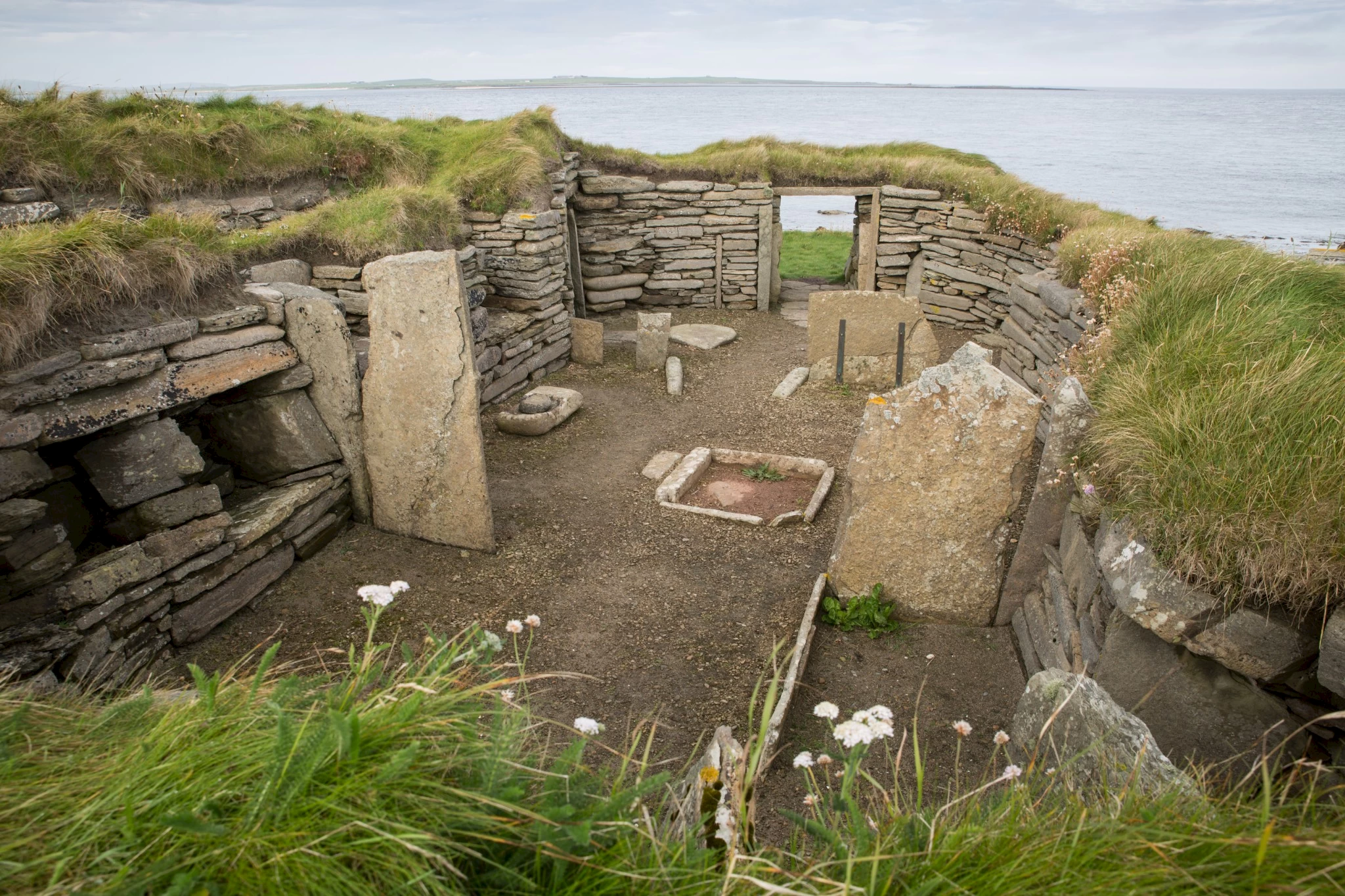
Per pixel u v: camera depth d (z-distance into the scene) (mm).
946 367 4867
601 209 12797
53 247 4656
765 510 6793
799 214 30500
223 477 5621
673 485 6945
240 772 1778
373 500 6117
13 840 1676
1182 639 3250
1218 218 26547
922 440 4852
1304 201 32438
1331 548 2998
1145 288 6664
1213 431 3672
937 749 3961
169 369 4824
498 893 1735
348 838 1672
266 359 5469
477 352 8445
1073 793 2281
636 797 1905
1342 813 2098
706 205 13094
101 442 4543
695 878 1817
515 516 6535
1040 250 10703
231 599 5027
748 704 4352
